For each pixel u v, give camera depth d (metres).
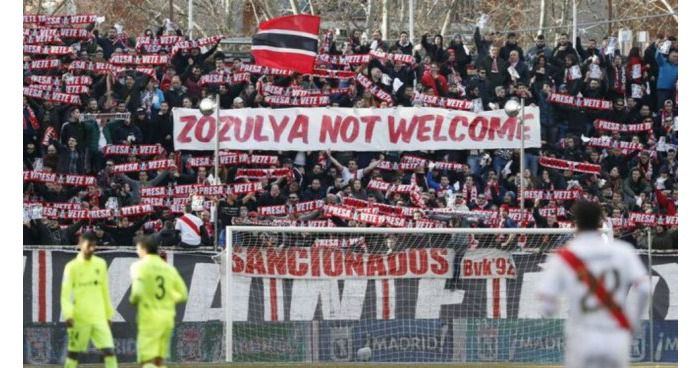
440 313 82.50
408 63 96.81
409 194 91.94
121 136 93.19
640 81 98.06
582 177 94.12
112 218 88.44
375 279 82.12
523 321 82.94
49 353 77.56
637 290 43.25
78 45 97.31
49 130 91.75
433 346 82.19
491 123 93.88
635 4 178.88
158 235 79.50
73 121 92.25
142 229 88.50
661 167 96.50
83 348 63.44
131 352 78.38
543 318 82.81
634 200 93.94
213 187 89.19
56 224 86.81
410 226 88.75
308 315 81.44
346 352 81.62
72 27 100.50
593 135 97.69
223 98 96.06
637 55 98.50
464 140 94.06
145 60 96.00
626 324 42.91
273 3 170.62
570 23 176.25
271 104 95.50
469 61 98.44
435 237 83.00
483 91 96.56
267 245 83.94
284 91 95.56
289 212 89.81
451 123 94.19
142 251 61.59
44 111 92.62
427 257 82.69
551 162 94.00
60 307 77.88
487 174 94.12
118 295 78.38
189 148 93.25
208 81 96.25
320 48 98.81
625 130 97.31
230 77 96.50
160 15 180.38
